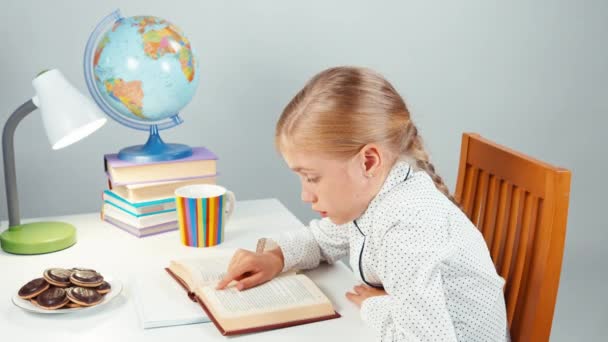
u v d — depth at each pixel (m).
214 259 1.10
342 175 0.89
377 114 0.88
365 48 1.96
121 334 0.90
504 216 1.15
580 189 2.36
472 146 1.25
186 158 1.35
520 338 1.04
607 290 2.31
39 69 1.66
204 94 1.83
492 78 2.14
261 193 1.96
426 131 2.10
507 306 1.08
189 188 1.28
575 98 2.26
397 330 0.85
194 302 0.99
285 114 0.91
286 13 1.85
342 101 0.87
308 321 0.94
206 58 1.80
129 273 1.11
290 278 1.06
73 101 1.13
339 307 1.00
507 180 1.13
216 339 0.89
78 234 1.31
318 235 1.15
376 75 0.92
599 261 2.40
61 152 1.74
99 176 1.79
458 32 2.05
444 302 0.84
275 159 1.95
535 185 1.03
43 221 1.37
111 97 1.33
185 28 1.76
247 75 1.85
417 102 2.06
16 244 1.19
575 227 2.38
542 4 2.14
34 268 1.13
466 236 0.93
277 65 1.88
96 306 0.96
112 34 1.32
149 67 1.30
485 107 2.15
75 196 1.78
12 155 1.24
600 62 2.26
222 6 1.78
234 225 1.38
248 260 1.04
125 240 1.28
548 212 0.99
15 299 0.98
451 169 2.17
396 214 0.90
